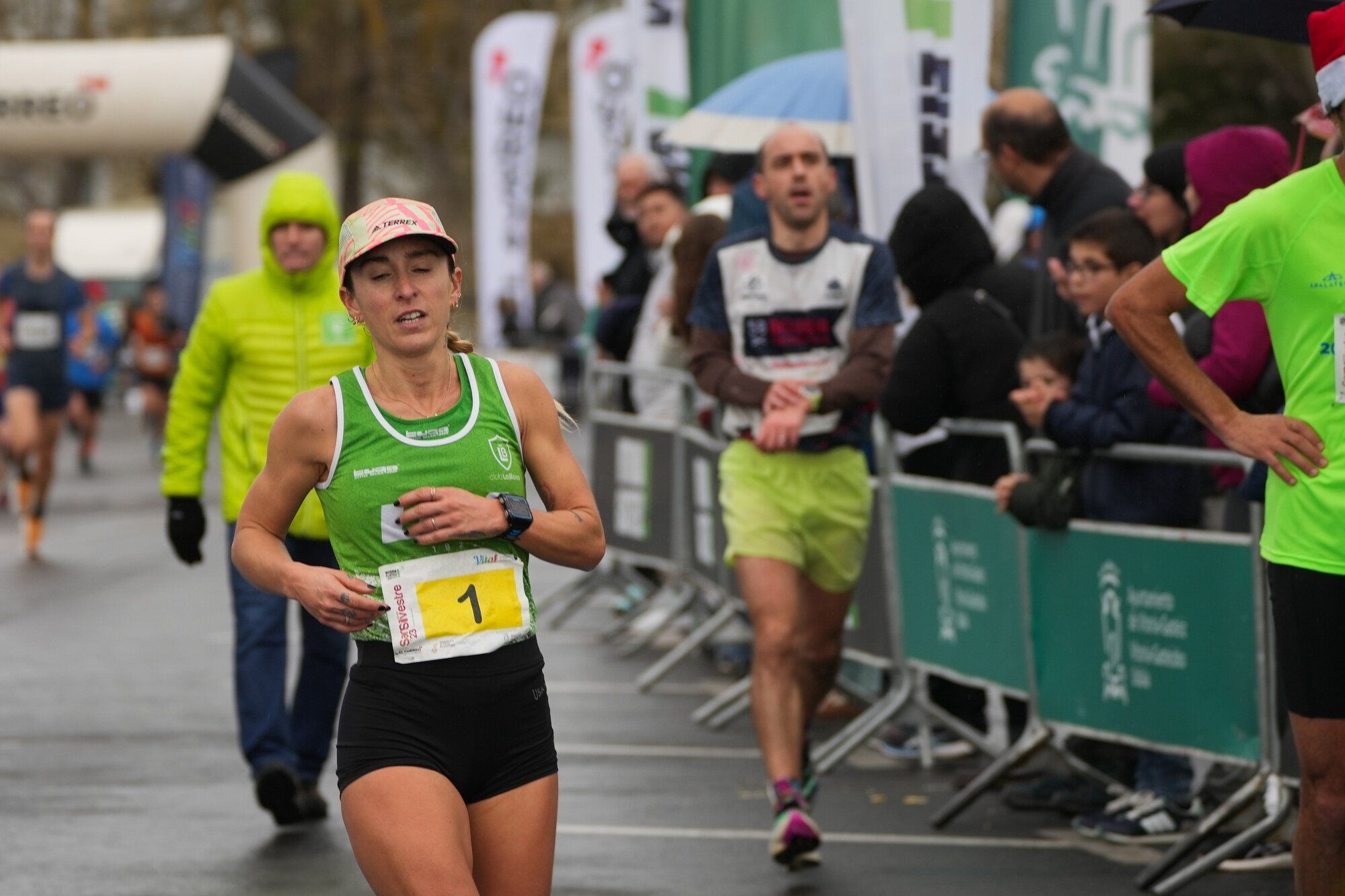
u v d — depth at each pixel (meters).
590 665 29.52
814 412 17.23
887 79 23.58
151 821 18.86
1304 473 12.20
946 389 20.03
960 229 20.28
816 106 26.67
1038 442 18.47
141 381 76.94
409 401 10.97
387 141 118.88
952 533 19.66
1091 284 17.25
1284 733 15.03
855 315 17.70
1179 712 16.22
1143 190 19.62
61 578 39.00
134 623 32.91
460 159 117.62
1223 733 15.74
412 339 10.73
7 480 57.00
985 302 20.20
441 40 113.50
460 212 120.25
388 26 111.62
